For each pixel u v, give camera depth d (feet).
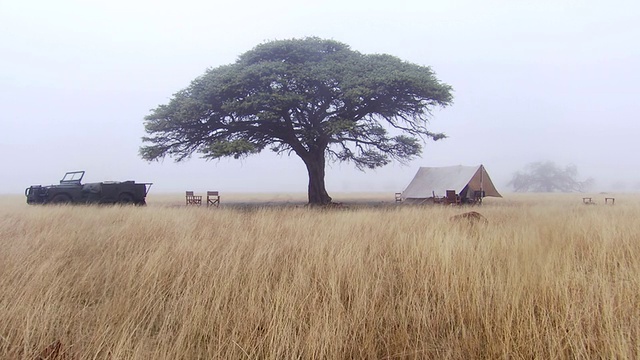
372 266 15.87
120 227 27.58
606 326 9.64
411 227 26.48
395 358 9.61
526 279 12.42
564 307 10.79
